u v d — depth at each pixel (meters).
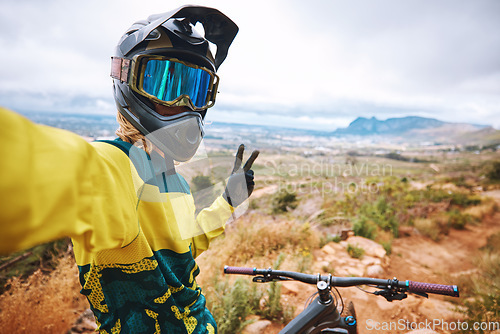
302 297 3.59
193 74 1.02
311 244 5.25
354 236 6.11
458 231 7.68
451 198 11.23
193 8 1.02
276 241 5.12
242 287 3.26
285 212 7.30
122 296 0.89
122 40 1.04
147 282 0.86
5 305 2.63
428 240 6.73
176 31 1.00
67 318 2.80
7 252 0.37
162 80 0.96
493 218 9.55
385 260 5.10
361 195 9.48
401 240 6.61
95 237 0.54
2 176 0.35
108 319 0.92
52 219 0.41
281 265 4.25
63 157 0.44
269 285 3.64
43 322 2.64
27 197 0.37
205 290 3.26
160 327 0.91
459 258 5.60
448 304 3.68
